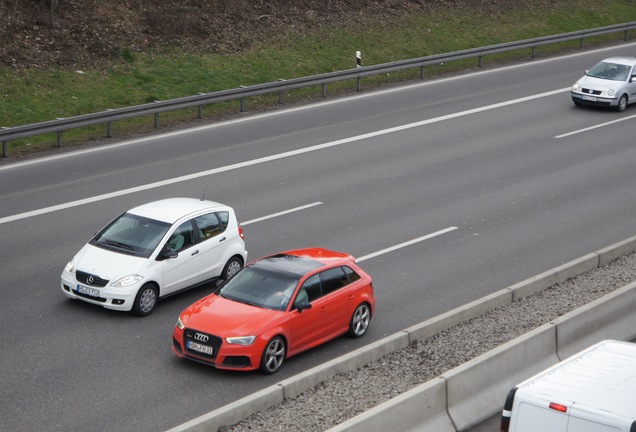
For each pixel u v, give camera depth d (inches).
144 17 1604.3
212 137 1284.4
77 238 888.9
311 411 528.1
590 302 706.8
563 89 1669.5
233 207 1002.7
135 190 1043.3
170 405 570.3
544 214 1027.3
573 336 642.2
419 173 1166.3
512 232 965.2
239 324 619.2
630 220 1013.2
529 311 716.7
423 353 629.9
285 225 953.5
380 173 1157.7
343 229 949.8
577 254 903.7
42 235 892.6
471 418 546.3
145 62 1494.8
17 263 818.8
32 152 1185.4
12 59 1379.2
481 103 1544.0
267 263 690.8
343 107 1481.3
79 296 717.3
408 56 1772.9
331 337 676.1
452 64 1822.1
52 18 1477.6
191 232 763.4
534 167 1213.7
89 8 1561.3
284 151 1230.9
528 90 1649.9
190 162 1163.9
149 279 716.7
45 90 1343.5
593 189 1127.6
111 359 637.3
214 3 1708.9
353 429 474.6
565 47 2038.6
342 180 1121.4
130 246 738.2
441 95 1587.1
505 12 2108.8
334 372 580.4
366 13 1884.8
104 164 1141.7
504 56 1923.0
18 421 540.4
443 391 533.3
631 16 2310.5
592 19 2217.0
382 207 1028.5
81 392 583.5
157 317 719.7
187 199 821.2
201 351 616.4
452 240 933.8
